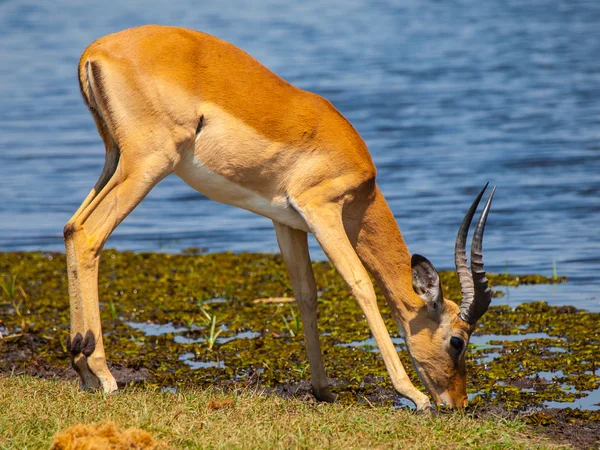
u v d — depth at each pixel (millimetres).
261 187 16172
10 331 21453
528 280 25891
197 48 15750
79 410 13680
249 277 27031
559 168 40750
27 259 29734
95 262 15336
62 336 21016
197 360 19594
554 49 77375
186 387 17141
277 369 18781
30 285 26422
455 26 95250
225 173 15945
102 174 16000
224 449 12312
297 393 17156
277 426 13375
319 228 15922
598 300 23969
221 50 15922
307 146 16016
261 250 31469
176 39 15695
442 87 63500
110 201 15367
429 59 75375
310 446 12617
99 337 15375
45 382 15594
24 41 90250
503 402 16703
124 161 15359
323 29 96438
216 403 14383
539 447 13547
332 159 16109
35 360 18984
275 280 26641
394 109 56688
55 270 28266
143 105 15305
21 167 45438
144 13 109125
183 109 15445
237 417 13797
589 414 15852
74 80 72000
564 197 35656
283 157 15977
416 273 16203
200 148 15734
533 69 68688
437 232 31375
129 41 15500
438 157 44031
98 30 95750
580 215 33125
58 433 12062
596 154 43094
